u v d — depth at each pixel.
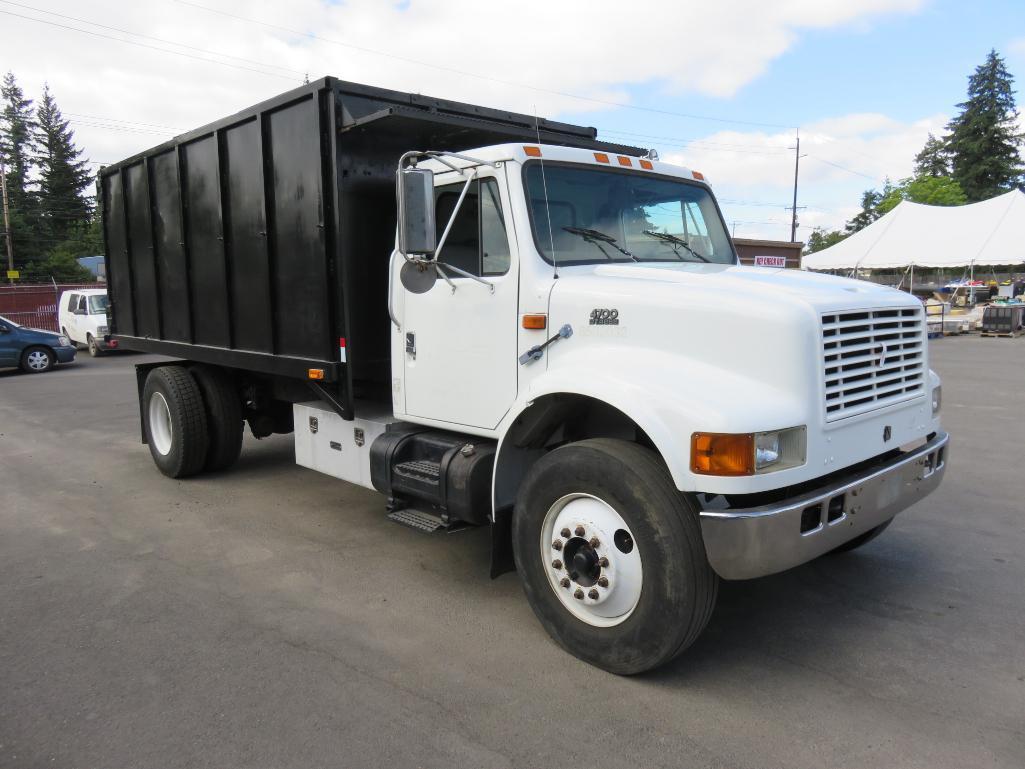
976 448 8.23
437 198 4.55
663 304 3.55
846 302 3.55
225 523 5.93
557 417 3.93
